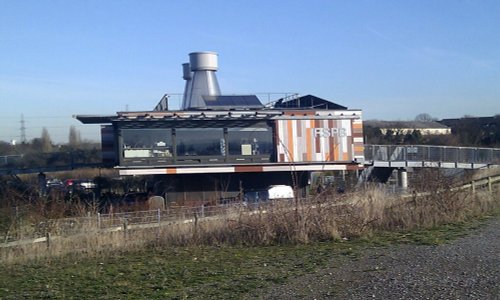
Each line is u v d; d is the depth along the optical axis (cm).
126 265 1470
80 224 1980
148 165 3909
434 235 1616
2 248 1784
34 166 4297
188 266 1387
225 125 4075
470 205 2048
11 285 1301
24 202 2331
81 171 5212
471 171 3756
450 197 1967
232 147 4091
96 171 5238
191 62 5712
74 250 1777
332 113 4344
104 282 1243
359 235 1700
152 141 3944
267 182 4172
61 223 1984
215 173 4038
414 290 928
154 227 2009
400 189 2212
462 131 7150
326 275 1130
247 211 1834
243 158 4103
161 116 3966
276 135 4153
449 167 4416
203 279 1191
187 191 4000
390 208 1898
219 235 1806
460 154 4516
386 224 1838
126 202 3419
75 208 2164
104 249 1767
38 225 1986
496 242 1425
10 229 1983
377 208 1858
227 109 4325
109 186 4288
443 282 975
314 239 1691
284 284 1070
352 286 1002
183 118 3931
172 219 2125
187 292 1059
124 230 1938
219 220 1891
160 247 1780
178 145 3988
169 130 3962
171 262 1471
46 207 2136
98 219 2022
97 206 2402
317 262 1302
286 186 3566
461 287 927
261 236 1716
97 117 3984
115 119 3831
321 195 1834
